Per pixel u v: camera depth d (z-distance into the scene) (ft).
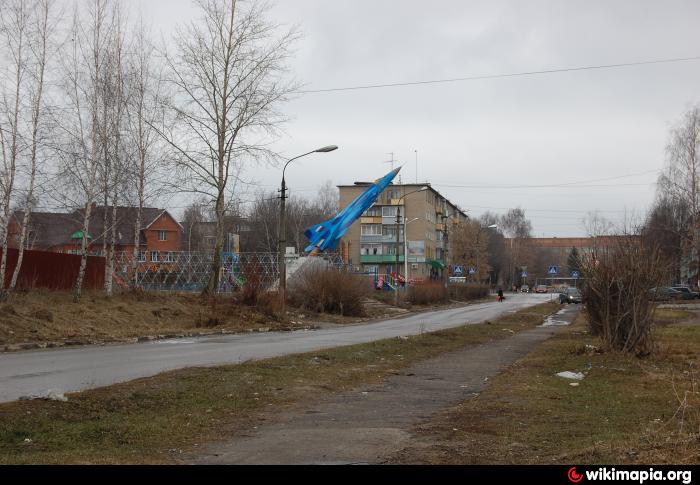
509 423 26.30
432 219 330.75
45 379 37.70
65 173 84.12
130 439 23.56
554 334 77.41
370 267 310.86
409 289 184.03
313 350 56.34
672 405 29.68
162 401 30.45
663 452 19.02
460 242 340.80
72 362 47.42
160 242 252.83
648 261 50.29
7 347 57.67
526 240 422.41
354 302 124.98
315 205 338.95
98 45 88.33
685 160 178.70
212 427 26.13
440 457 20.90
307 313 114.73
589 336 66.95
